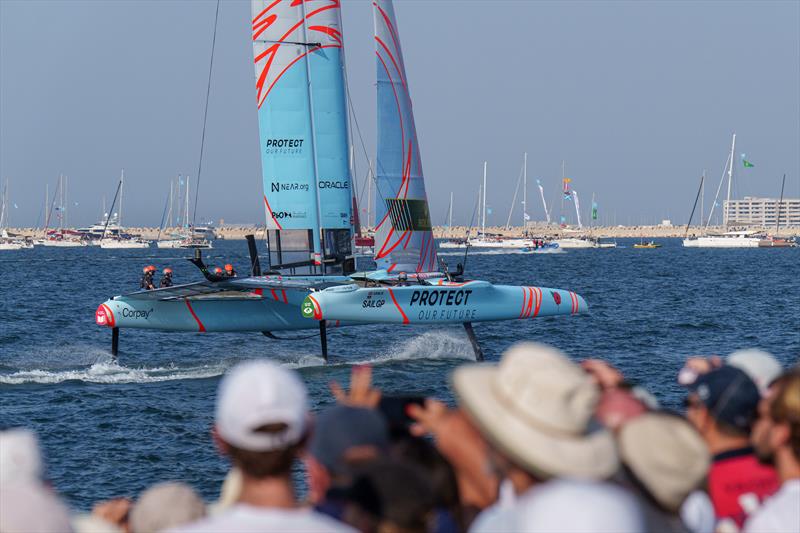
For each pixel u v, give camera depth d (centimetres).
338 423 1210
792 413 1323
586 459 1160
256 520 1057
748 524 1359
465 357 9112
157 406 6644
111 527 1441
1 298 17900
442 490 1316
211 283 8012
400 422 1363
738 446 1488
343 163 8862
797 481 1341
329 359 8906
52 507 1236
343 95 8850
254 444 1060
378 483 1105
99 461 5200
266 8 8631
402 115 8844
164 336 10981
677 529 1281
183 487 1313
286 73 8688
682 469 1241
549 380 1182
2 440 1293
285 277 8462
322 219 8775
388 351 9419
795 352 10019
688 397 1531
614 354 9625
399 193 8788
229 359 9031
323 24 8781
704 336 11181
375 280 8438
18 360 9119
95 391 7244
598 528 1030
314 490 1256
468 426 1345
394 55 8838
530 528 1062
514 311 8569
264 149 8675
